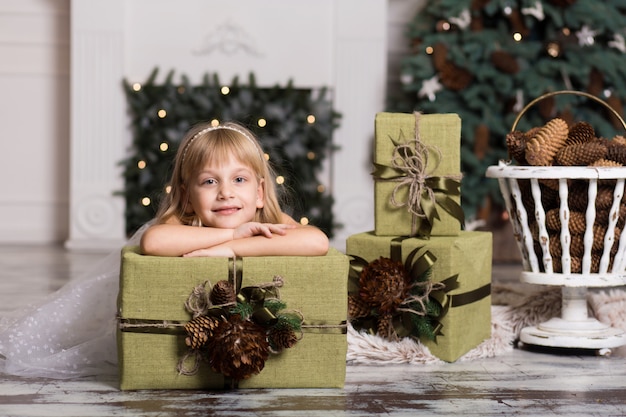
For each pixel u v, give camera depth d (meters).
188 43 4.90
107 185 4.88
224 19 4.91
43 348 1.96
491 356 2.07
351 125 4.98
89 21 4.83
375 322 2.02
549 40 4.44
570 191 2.06
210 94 4.82
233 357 1.58
